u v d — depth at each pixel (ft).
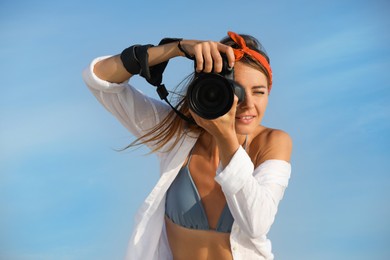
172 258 11.08
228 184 9.34
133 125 10.96
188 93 8.96
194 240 10.62
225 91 8.87
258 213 9.46
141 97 10.91
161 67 10.18
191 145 10.64
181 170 10.75
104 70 10.38
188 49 9.63
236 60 10.01
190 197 10.55
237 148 9.38
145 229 10.66
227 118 9.02
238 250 10.28
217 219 10.46
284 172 10.21
